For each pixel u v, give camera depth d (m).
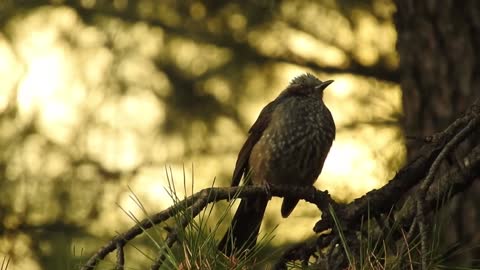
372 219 7.07
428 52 10.69
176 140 12.35
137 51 12.49
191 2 12.57
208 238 5.48
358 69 12.58
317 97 10.30
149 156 12.32
